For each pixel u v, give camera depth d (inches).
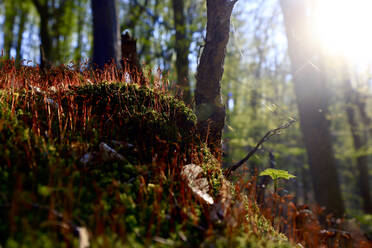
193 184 80.3
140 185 71.0
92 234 54.7
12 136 75.9
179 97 122.6
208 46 105.3
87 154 78.1
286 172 98.3
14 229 50.8
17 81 112.7
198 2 283.1
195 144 97.4
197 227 66.4
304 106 262.1
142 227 62.7
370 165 802.8
